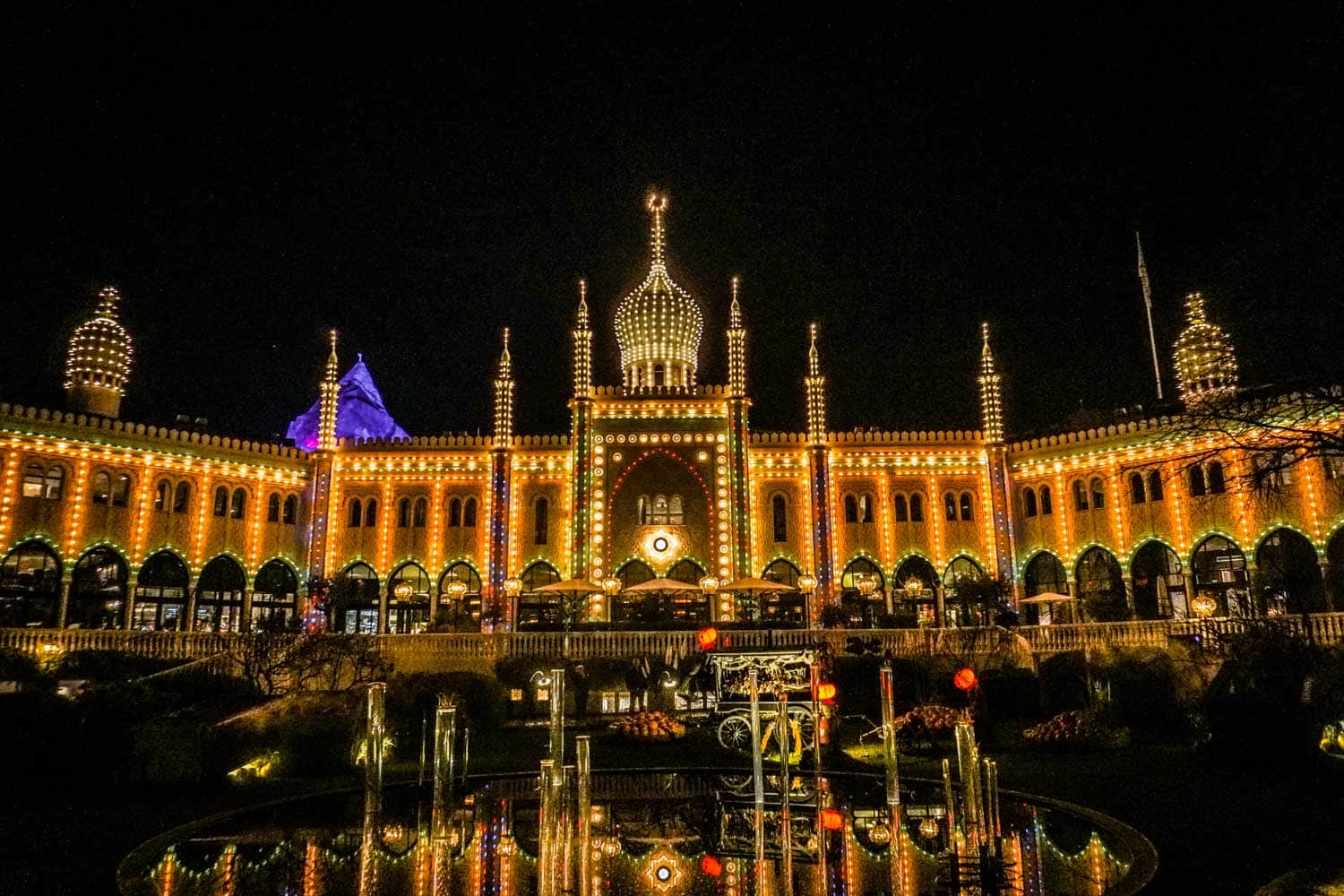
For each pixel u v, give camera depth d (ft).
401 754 81.97
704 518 160.66
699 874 43.11
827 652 87.10
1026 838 49.37
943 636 120.88
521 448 166.09
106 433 144.66
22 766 62.75
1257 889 38.70
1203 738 75.97
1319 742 69.67
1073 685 104.58
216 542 153.69
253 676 96.58
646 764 76.79
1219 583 140.67
